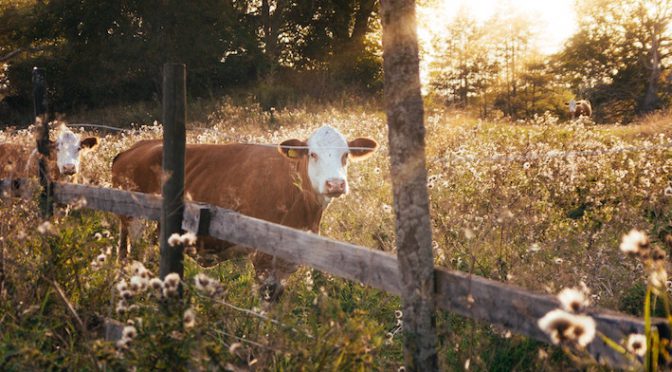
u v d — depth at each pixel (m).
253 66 34.06
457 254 4.65
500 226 4.74
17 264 3.72
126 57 31.14
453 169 6.99
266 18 37.88
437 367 2.77
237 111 19.23
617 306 3.85
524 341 3.56
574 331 1.80
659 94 49.38
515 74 54.75
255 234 3.40
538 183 6.73
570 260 4.66
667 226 5.56
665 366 1.96
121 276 3.90
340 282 4.89
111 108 30.45
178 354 2.68
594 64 52.25
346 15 38.03
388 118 2.79
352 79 35.78
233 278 5.38
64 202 5.13
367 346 2.76
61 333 3.67
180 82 3.71
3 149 7.25
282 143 4.82
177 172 3.75
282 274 4.49
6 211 4.34
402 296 2.76
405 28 2.72
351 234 5.65
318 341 2.73
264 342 3.04
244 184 4.99
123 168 5.94
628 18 51.44
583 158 7.80
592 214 6.16
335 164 4.73
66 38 33.06
